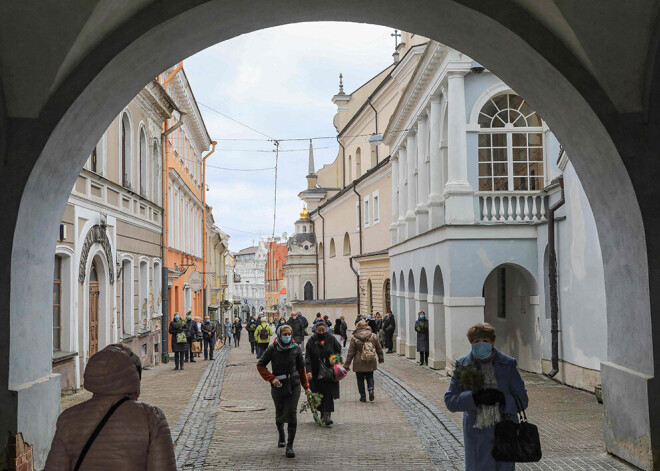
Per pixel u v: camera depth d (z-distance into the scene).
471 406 5.36
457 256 19.17
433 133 22.36
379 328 31.95
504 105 20.06
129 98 8.53
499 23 7.60
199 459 9.04
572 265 16.08
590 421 11.30
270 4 8.18
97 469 3.29
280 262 112.75
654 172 7.41
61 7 6.64
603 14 7.07
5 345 6.77
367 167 49.69
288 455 9.18
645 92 7.38
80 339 15.27
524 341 19.91
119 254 18.83
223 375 20.56
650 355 7.38
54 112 7.07
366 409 13.73
